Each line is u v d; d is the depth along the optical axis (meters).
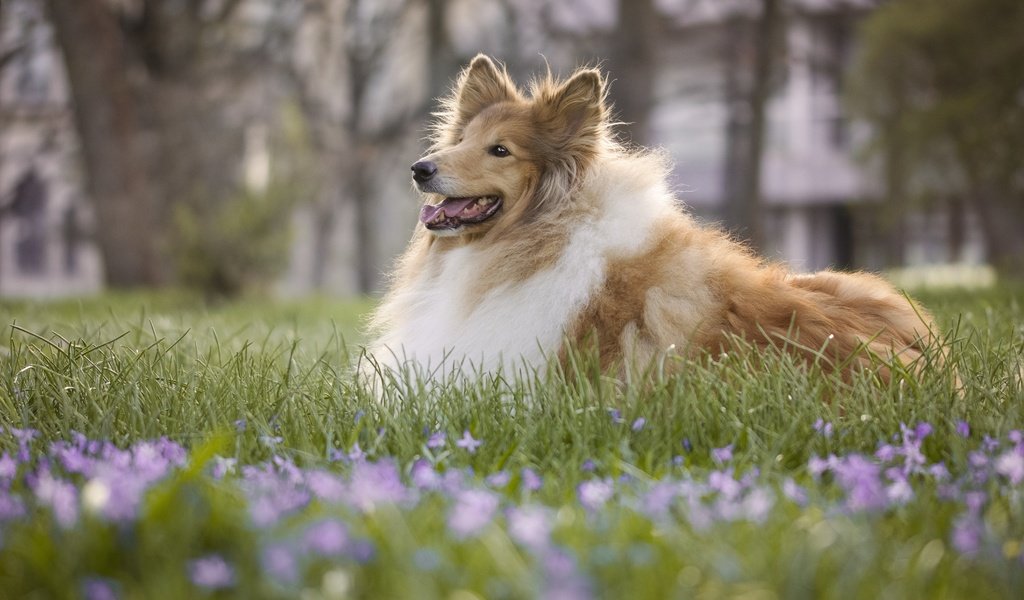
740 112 23.72
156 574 2.31
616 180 5.13
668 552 2.46
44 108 31.91
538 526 2.41
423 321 5.48
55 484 2.85
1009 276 24.17
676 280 4.79
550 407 4.06
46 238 38.69
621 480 3.11
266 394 4.49
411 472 3.30
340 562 2.32
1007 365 4.71
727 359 4.38
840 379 4.34
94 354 5.56
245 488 2.96
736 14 24.03
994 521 2.76
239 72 24.33
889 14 25.28
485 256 5.27
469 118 5.92
